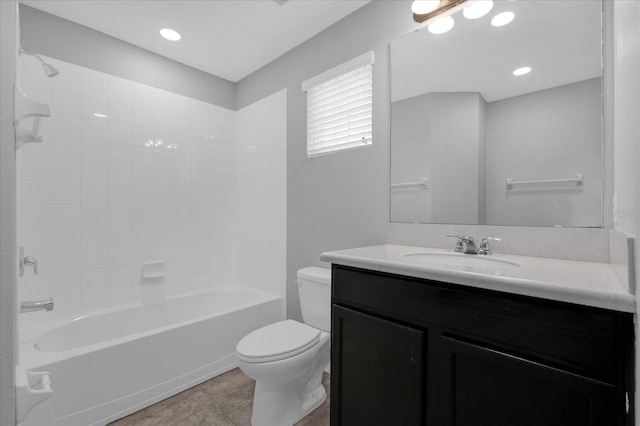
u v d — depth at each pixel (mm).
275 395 1529
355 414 1199
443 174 1543
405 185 1684
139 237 2342
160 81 2465
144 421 1579
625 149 776
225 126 2881
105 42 2180
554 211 1242
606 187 1129
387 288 1106
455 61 1513
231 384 1927
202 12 1958
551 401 759
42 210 1911
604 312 696
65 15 1971
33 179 1880
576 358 728
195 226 2668
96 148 2139
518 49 1339
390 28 1754
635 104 606
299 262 2301
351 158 1952
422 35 1620
